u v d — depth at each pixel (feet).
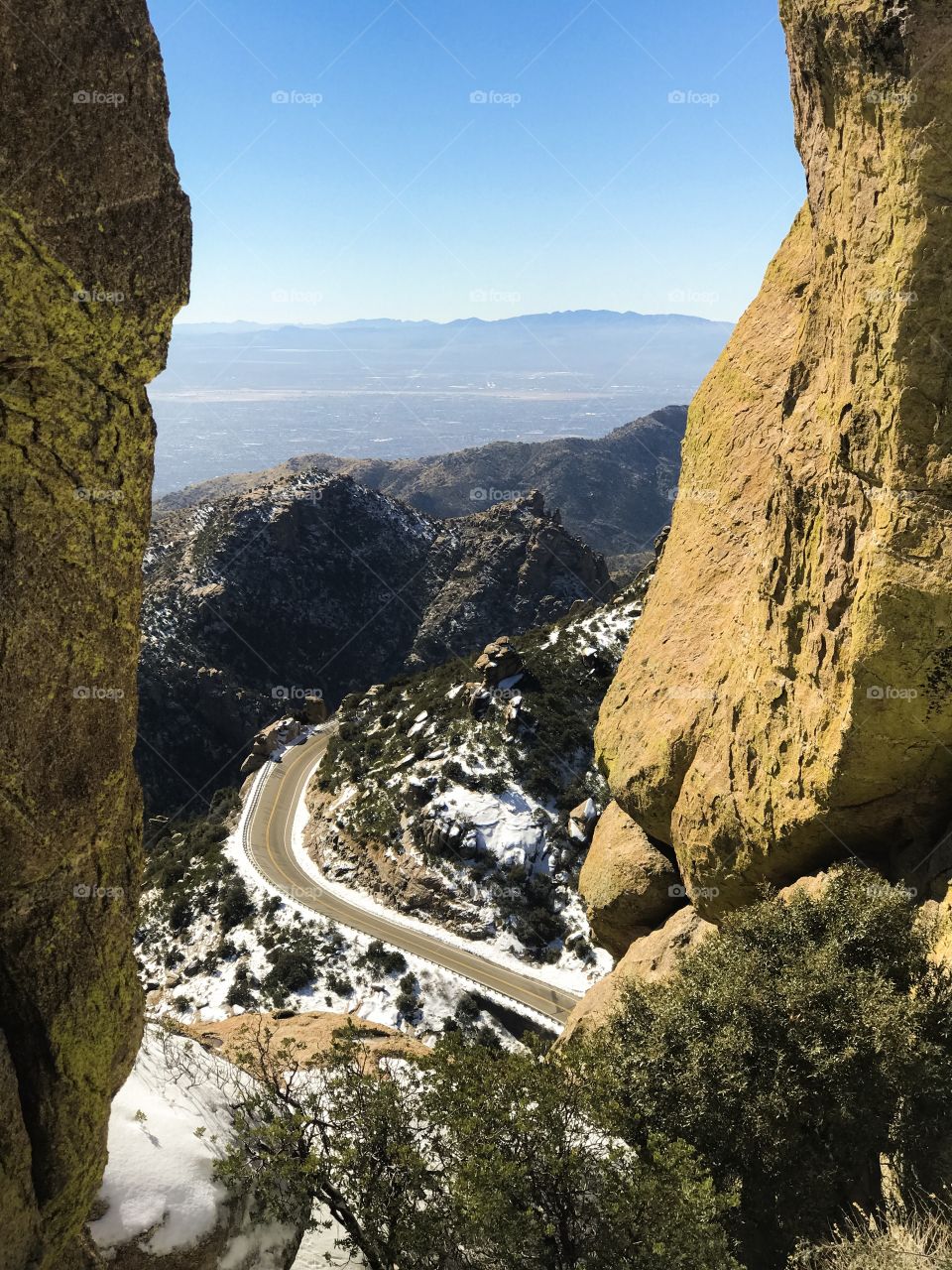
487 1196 27.71
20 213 14.64
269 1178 27.96
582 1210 29.40
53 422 16.05
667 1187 28.48
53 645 16.61
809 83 44.27
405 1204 29.86
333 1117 31.40
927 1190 30.60
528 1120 29.68
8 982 17.26
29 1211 18.04
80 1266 21.11
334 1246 31.83
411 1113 32.27
